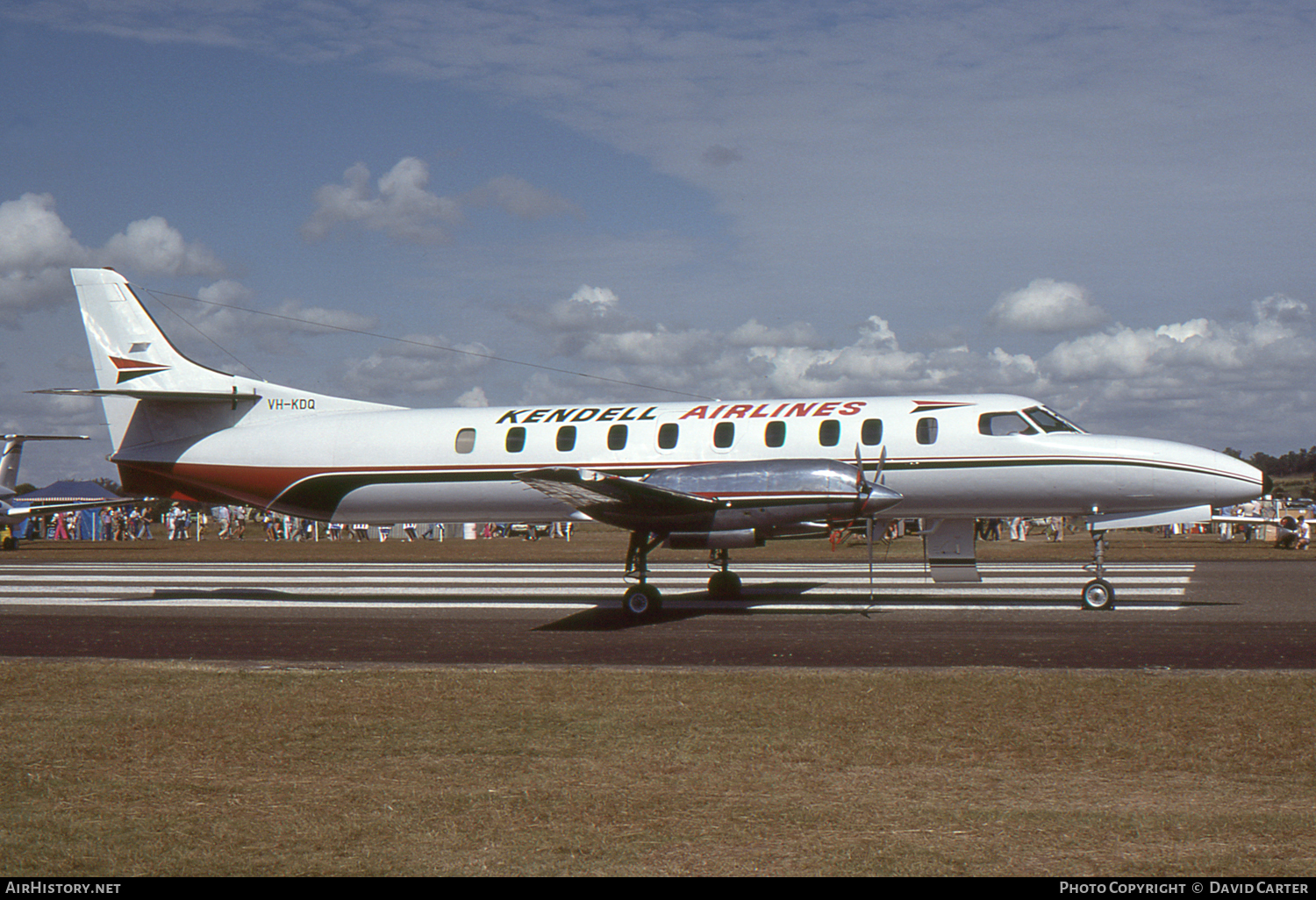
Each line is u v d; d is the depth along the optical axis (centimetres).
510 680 990
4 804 614
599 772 672
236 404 2070
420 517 1973
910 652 1153
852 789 628
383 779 660
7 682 1001
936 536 1791
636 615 1543
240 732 788
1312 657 1077
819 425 1723
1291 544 3362
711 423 1772
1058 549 3359
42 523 5253
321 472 1967
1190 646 1158
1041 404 1703
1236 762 673
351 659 1160
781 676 991
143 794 630
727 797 613
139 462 2086
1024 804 594
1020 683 933
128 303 2125
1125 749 707
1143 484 1597
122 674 1043
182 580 2355
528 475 1427
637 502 1528
